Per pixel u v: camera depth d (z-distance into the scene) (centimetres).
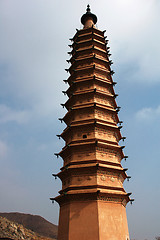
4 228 8194
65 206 2642
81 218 2402
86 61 3897
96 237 2244
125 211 2856
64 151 3080
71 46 4419
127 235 2639
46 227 14725
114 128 3203
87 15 4941
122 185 2972
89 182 2619
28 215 16200
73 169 2741
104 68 3944
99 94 3456
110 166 2767
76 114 3341
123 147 2988
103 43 4328
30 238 8631
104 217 2384
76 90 3631
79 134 3100
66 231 2402
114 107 3684
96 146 2883
